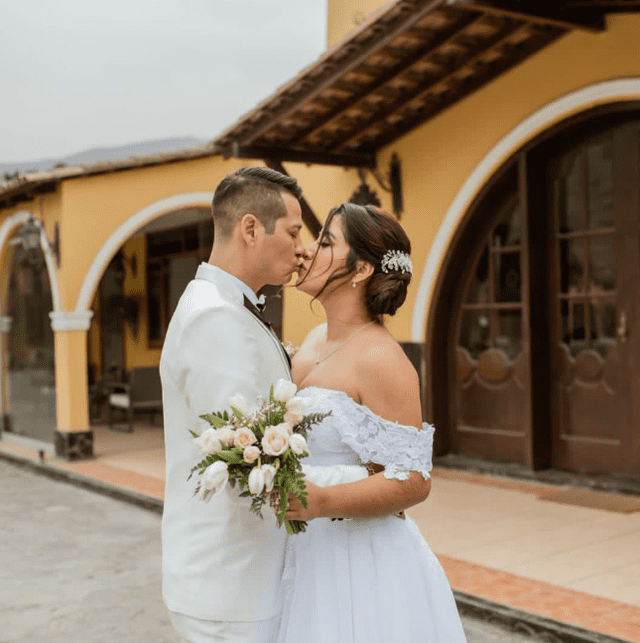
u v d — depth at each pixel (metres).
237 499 1.92
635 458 6.52
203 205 10.20
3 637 4.35
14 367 13.01
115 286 16.33
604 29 6.04
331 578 2.07
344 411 2.01
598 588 4.41
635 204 6.44
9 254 12.48
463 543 5.34
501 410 7.49
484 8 5.30
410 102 7.13
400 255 2.13
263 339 1.99
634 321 6.49
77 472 9.20
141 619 4.61
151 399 12.87
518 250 7.24
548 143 6.90
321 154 7.79
